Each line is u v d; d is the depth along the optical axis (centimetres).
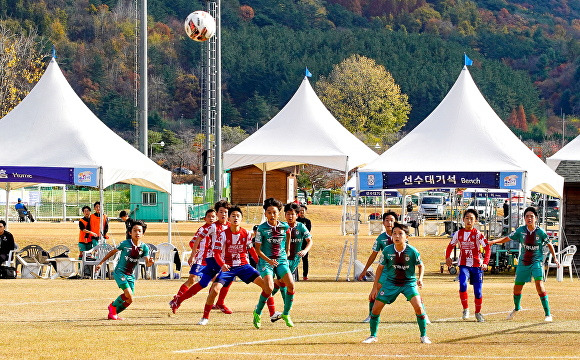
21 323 2075
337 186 13788
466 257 2269
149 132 16788
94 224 3638
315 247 4828
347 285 3388
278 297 2841
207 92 6962
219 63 6162
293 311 2422
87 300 2650
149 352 1650
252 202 8900
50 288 3044
